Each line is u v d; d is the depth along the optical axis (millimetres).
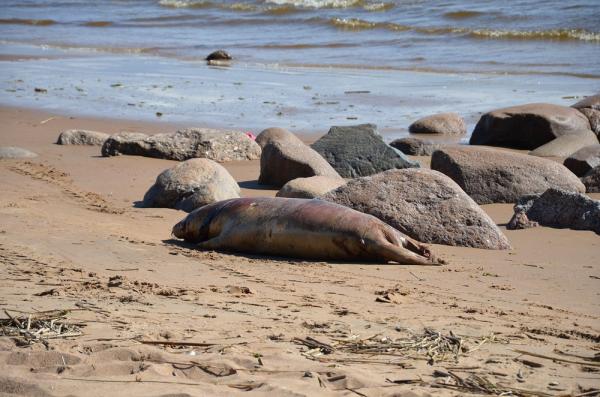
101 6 116312
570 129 39312
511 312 15078
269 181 30234
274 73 61969
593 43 70000
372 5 93625
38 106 48688
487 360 11859
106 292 15242
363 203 22281
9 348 11781
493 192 27578
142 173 31719
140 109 48031
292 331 13086
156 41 82938
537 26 76625
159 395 9969
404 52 70438
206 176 26234
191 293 15531
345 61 67312
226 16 98250
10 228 20969
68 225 21969
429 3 91750
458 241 21562
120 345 11875
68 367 10961
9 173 30750
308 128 42500
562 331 13719
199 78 59812
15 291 14977
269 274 17750
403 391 10266
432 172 23016
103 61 69688
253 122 44125
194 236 20969
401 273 18281
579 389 10742
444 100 50438
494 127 40344
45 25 99062
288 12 96562
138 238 21109
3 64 67500
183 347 12000
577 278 18234
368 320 13977
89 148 37125
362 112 47188
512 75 58406
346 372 10883
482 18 81938
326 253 19250
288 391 10102
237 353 11719
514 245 21891
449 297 16219
